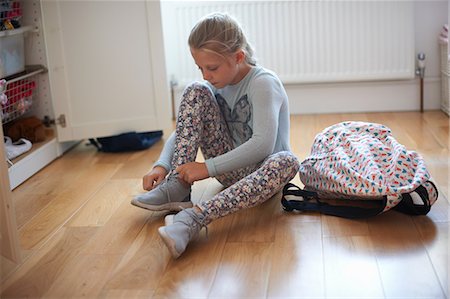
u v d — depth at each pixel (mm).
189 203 2039
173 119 3703
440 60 3494
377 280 1524
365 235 1803
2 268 1698
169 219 1785
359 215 1912
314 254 1690
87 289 1554
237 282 1550
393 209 1989
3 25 2615
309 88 3633
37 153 2713
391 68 3496
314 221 1933
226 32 1882
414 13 3463
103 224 2016
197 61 1903
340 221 1921
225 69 1903
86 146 3182
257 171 1897
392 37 3455
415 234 1792
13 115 2822
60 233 1951
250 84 1995
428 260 1619
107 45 2949
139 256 1741
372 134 2094
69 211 2162
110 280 1597
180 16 3555
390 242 1745
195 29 1900
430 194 1906
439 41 3436
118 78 2990
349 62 3514
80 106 2969
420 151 2684
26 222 2070
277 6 3482
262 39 3529
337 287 1499
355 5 3439
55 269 1682
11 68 2686
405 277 1532
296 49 3523
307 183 2113
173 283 1562
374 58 3492
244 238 1827
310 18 3479
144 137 3107
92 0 2896
